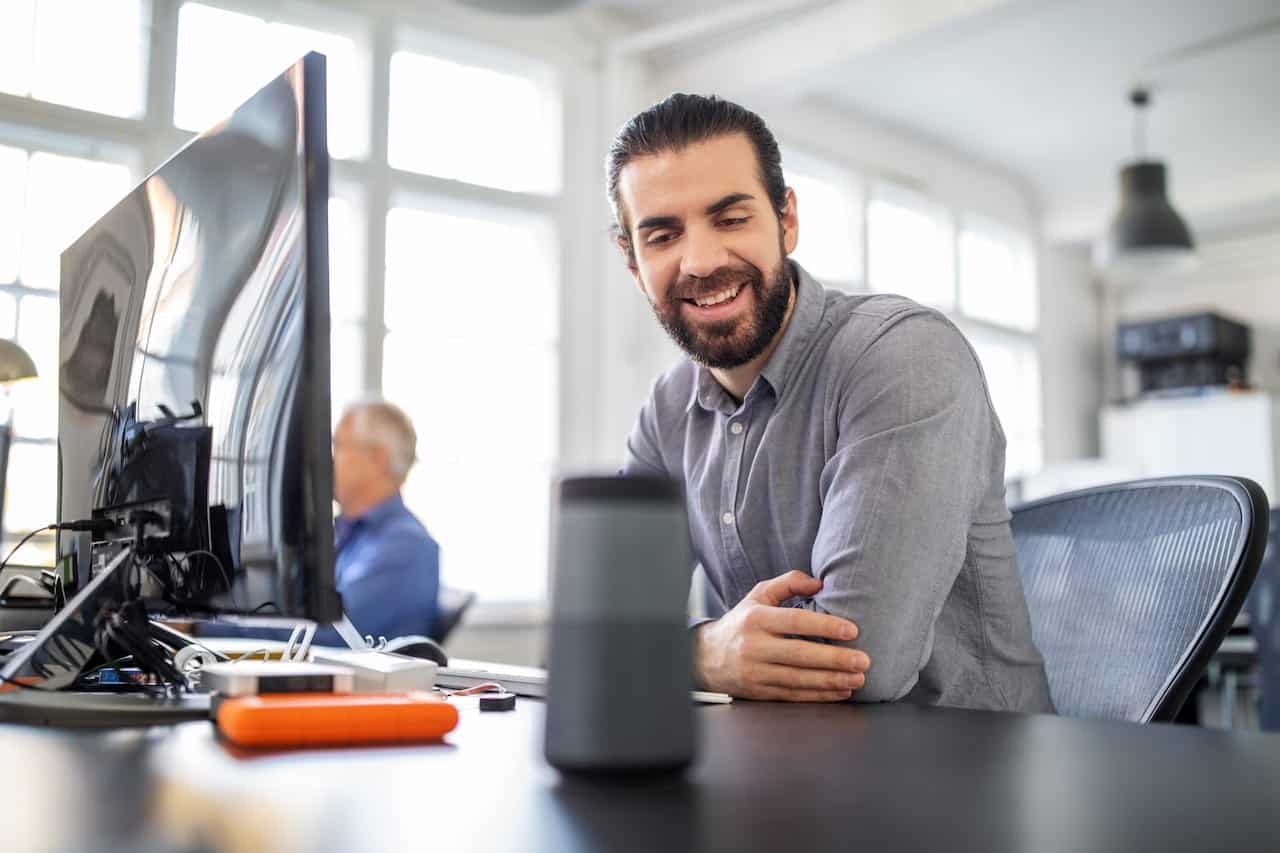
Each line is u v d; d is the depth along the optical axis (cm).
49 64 367
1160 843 42
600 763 51
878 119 612
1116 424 714
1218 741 68
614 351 491
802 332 130
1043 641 131
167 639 113
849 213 616
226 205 88
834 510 111
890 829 44
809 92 507
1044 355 730
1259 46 515
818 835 43
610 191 139
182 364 92
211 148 91
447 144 465
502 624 458
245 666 84
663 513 51
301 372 75
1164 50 522
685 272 129
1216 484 119
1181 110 589
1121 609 123
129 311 105
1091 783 54
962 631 124
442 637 272
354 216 437
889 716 83
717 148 127
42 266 363
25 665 87
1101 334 784
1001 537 127
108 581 92
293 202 77
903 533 107
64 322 122
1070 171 692
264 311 81
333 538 75
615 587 50
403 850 40
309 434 75
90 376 113
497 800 49
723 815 46
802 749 65
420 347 453
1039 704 125
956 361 119
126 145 379
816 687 97
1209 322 670
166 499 93
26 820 45
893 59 461
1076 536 134
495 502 468
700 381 141
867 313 128
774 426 131
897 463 110
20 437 341
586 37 499
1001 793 52
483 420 467
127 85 382
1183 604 116
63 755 62
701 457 144
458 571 455
